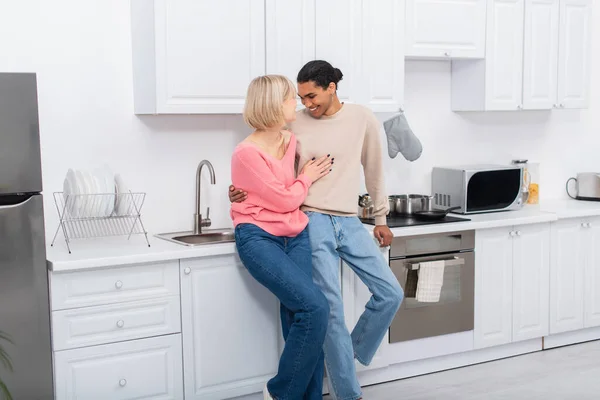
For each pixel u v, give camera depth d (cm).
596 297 434
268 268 287
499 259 393
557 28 434
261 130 299
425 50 390
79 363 293
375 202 338
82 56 338
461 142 443
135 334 303
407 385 367
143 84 337
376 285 323
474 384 367
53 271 284
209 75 330
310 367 290
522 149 468
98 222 347
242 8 334
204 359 319
